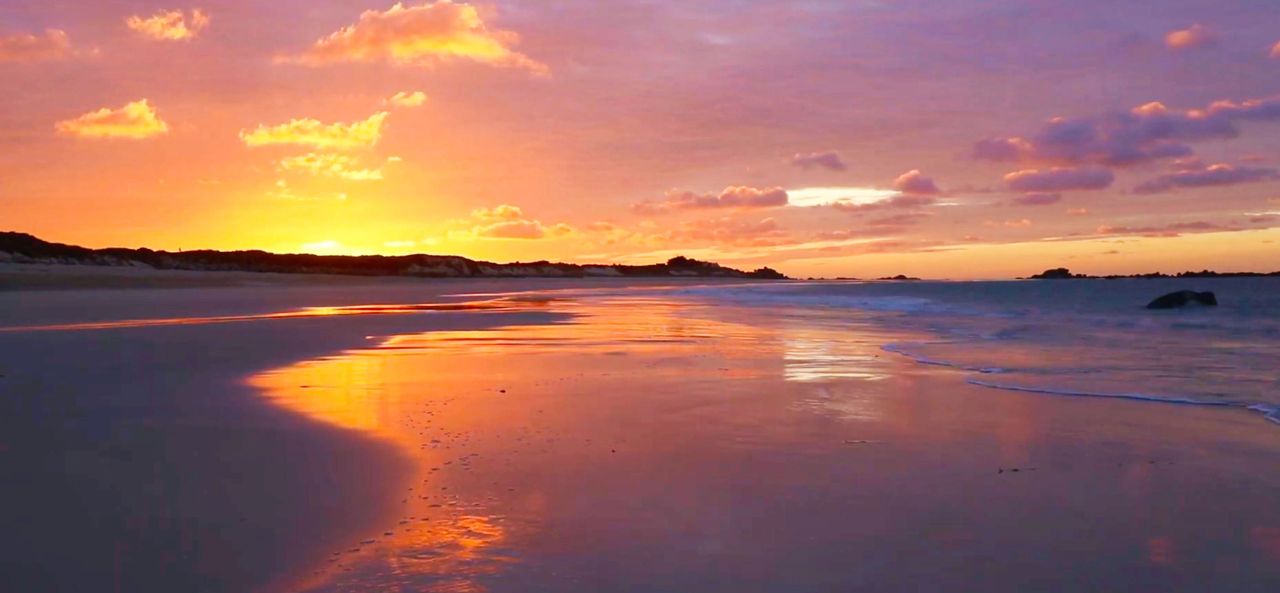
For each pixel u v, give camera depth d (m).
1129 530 5.25
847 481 6.30
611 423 8.40
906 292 61.00
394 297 45.09
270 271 94.50
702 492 5.99
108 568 4.52
